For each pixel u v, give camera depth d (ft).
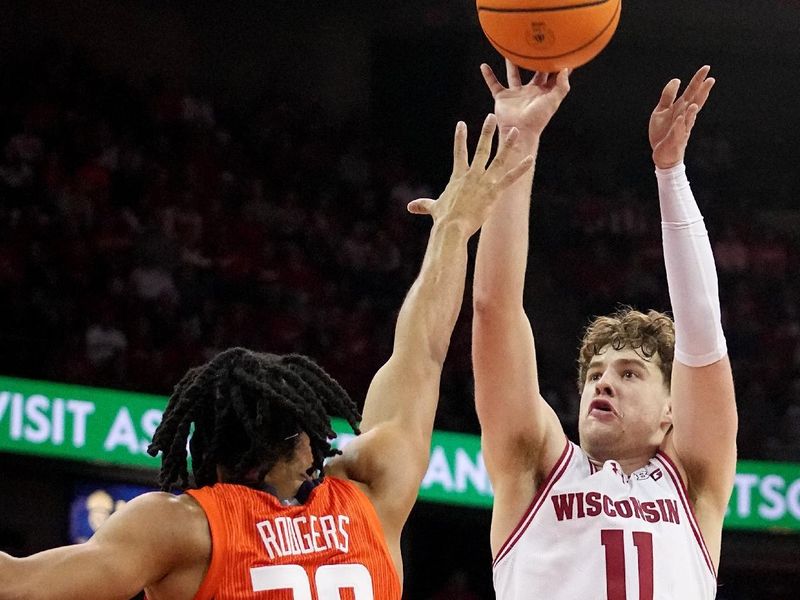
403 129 61.00
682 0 62.08
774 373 50.49
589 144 61.77
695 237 12.07
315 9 60.54
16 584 7.52
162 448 8.89
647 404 12.47
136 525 8.07
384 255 51.70
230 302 46.52
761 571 43.04
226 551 8.20
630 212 58.18
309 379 9.13
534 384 12.17
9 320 40.06
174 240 46.65
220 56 58.85
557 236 56.85
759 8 62.59
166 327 43.04
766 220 62.23
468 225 10.59
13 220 43.11
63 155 47.98
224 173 51.49
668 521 11.85
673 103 12.03
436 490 40.19
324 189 55.36
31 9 53.72
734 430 12.31
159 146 51.29
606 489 11.94
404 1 60.85
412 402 9.77
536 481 12.28
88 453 36.17
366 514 8.90
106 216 45.47
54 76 51.01
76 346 39.70
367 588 8.54
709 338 11.98
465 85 61.26
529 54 12.51
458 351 45.55
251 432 8.61
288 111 57.77
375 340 47.75
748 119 63.98
